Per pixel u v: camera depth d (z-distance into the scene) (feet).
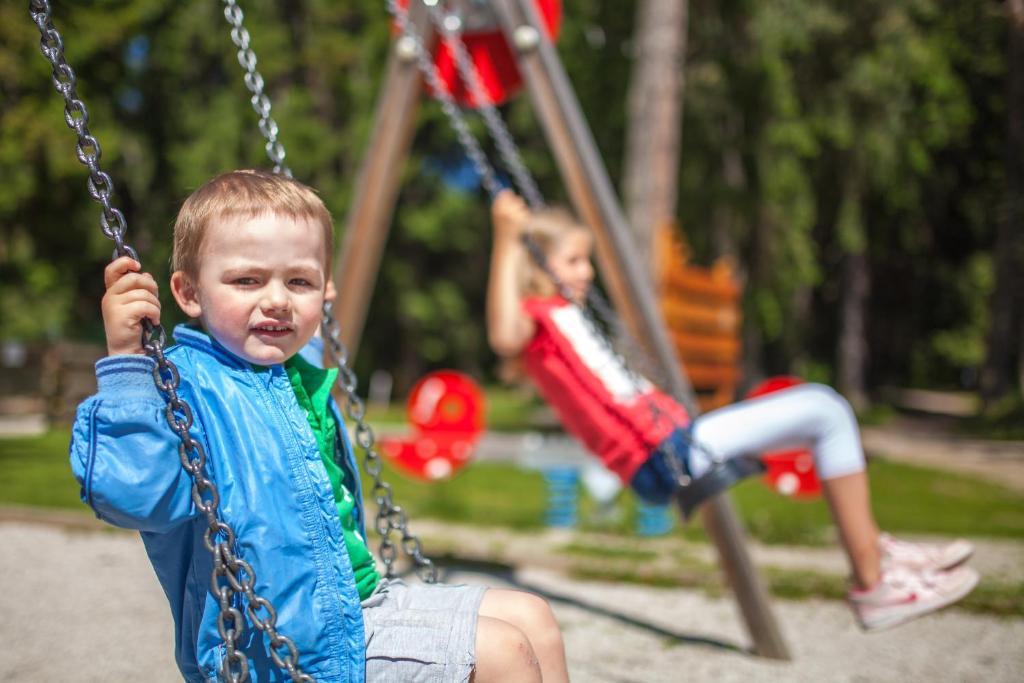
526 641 6.32
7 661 11.75
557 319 12.19
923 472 36.42
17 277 64.44
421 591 6.68
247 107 74.74
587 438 12.00
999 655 13.12
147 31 65.72
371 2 78.59
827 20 55.42
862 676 12.10
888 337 104.17
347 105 83.15
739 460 11.16
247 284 6.16
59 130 41.27
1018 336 60.08
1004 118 52.11
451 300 92.07
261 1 76.84
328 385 6.79
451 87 14.62
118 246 5.76
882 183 61.87
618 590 16.75
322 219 6.52
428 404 22.67
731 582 12.79
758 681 11.80
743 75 57.62
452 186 90.68
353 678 5.93
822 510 26.55
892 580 10.73
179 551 6.10
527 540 20.13
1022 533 22.40
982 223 68.80
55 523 20.47
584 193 13.20
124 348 5.73
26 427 48.70
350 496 6.74
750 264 65.21
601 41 60.54
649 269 41.78
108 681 11.12
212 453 5.91
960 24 42.39
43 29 5.67
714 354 35.27
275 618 5.46
